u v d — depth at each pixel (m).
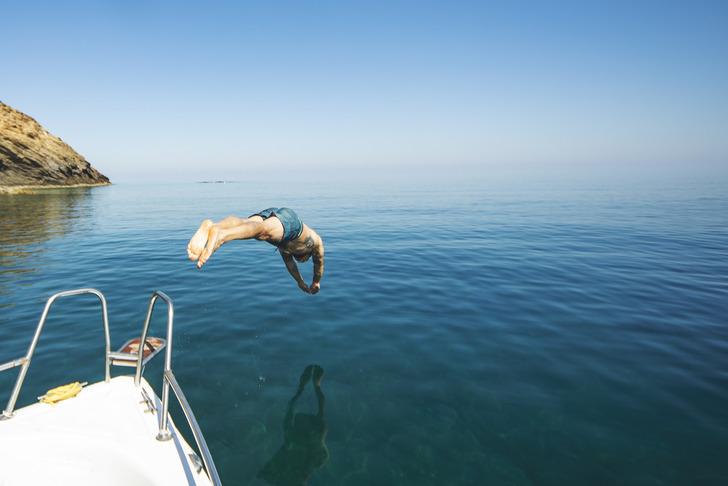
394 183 101.38
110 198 49.94
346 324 8.44
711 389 5.96
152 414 3.63
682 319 8.76
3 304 9.46
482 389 5.95
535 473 4.33
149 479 2.98
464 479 4.24
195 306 9.51
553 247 17.20
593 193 54.00
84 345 7.22
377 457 4.54
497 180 113.44
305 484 4.13
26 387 5.82
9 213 29.47
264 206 40.97
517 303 9.88
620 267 13.59
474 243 18.34
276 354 7.00
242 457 4.49
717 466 4.43
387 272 13.07
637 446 4.74
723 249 16.45
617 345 7.46
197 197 57.62
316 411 5.36
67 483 3.03
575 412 5.40
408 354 7.07
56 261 14.48
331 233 21.66
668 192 54.88
